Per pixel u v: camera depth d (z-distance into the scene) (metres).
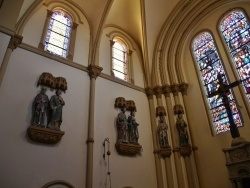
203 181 9.37
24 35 9.00
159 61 12.55
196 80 11.65
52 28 10.29
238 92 9.62
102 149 8.74
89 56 10.60
